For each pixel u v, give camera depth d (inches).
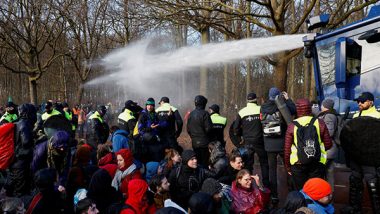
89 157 251.8
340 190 298.4
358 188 234.4
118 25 807.7
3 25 655.8
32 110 267.6
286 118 262.1
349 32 314.2
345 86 303.0
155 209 187.6
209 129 307.0
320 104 332.5
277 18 455.5
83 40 860.6
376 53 303.9
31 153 259.4
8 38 724.7
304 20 462.6
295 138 231.1
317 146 225.9
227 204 196.1
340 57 297.9
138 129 320.2
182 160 218.2
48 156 237.9
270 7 445.1
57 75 1435.8
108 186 191.3
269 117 267.7
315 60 337.1
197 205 160.6
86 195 192.2
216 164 235.8
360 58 308.2
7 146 253.9
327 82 328.5
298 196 176.9
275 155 270.1
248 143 285.7
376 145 224.2
